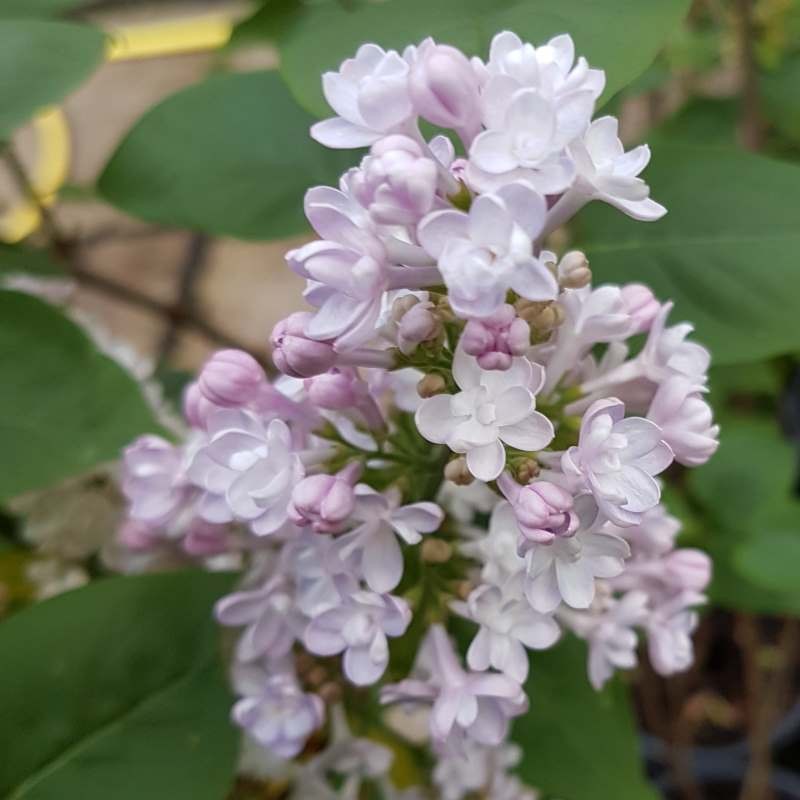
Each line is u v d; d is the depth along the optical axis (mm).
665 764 500
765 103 401
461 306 159
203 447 201
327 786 269
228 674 229
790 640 445
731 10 403
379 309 173
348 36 222
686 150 250
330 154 265
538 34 209
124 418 244
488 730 200
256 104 268
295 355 180
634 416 202
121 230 449
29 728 214
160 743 221
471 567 214
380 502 193
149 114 267
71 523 280
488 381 174
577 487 176
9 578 285
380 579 193
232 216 264
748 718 481
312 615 206
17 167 352
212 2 618
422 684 204
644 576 225
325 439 210
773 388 417
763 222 243
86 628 222
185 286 569
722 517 336
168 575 231
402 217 165
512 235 155
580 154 173
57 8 271
